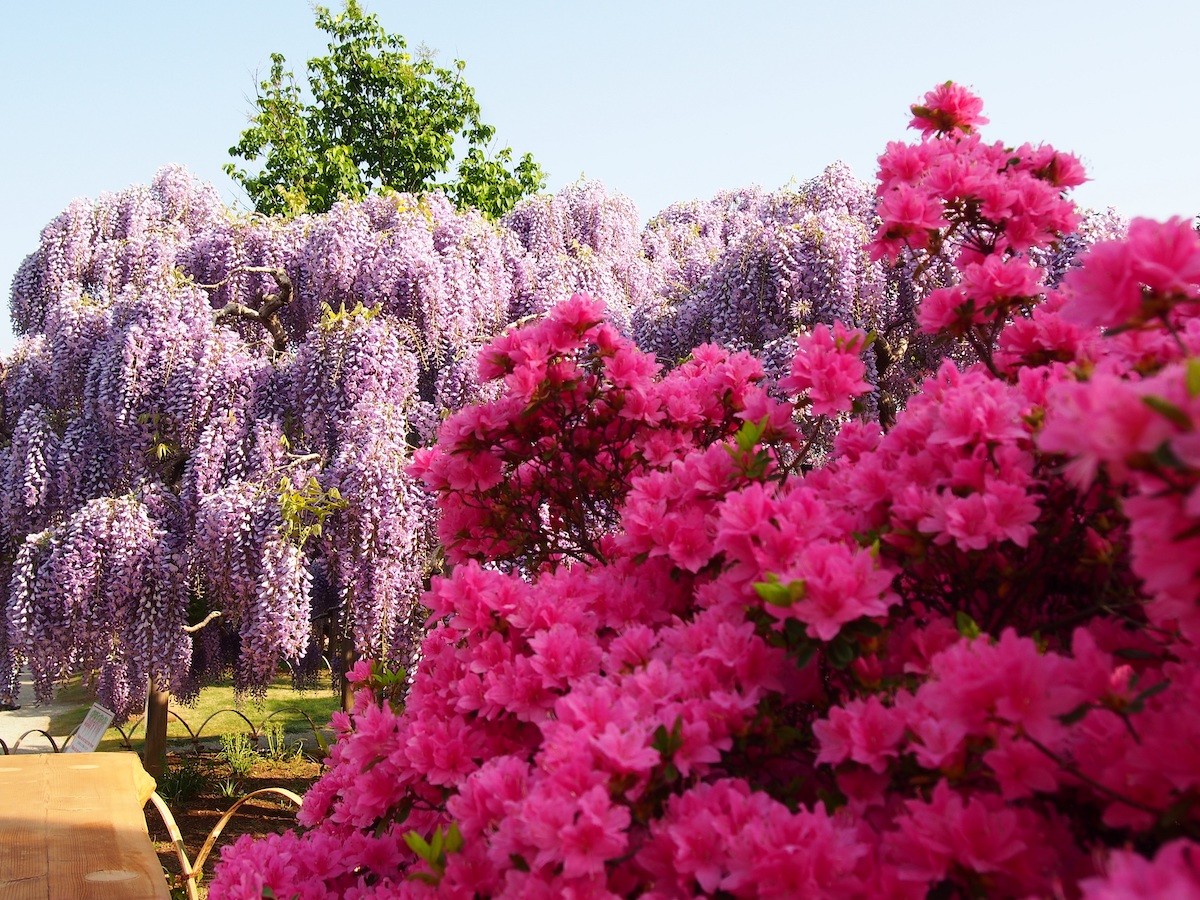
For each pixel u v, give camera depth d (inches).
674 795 54.1
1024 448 62.3
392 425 279.3
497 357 100.9
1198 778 41.6
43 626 282.2
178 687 335.9
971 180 86.2
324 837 90.6
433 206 351.3
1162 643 56.7
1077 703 43.7
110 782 126.5
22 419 313.7
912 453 70.7
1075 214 88.7
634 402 102.9
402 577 268.2
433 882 59.9
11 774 131.0
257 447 289.0
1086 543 60.8
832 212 292.2
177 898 168.4
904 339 284.8
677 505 80.0
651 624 81.1
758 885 46.6
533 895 50.6
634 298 427.5
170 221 408.8
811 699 64.3
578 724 57.4
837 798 57.4
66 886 87.6
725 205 551.5
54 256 377.1
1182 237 41.4
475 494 105.5
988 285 80.0
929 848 45.6
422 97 718.5
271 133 671.8
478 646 78.5
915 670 58.2
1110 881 30.2
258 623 264.7
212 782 330.3
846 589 53.6
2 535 318.7
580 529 111.7
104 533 280.8
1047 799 52.4
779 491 81.7
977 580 64.2
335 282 321.7
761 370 104.7
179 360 296.2
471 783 63.7
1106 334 43.7
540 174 745.6
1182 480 32.3
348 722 101.3
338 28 706.2
